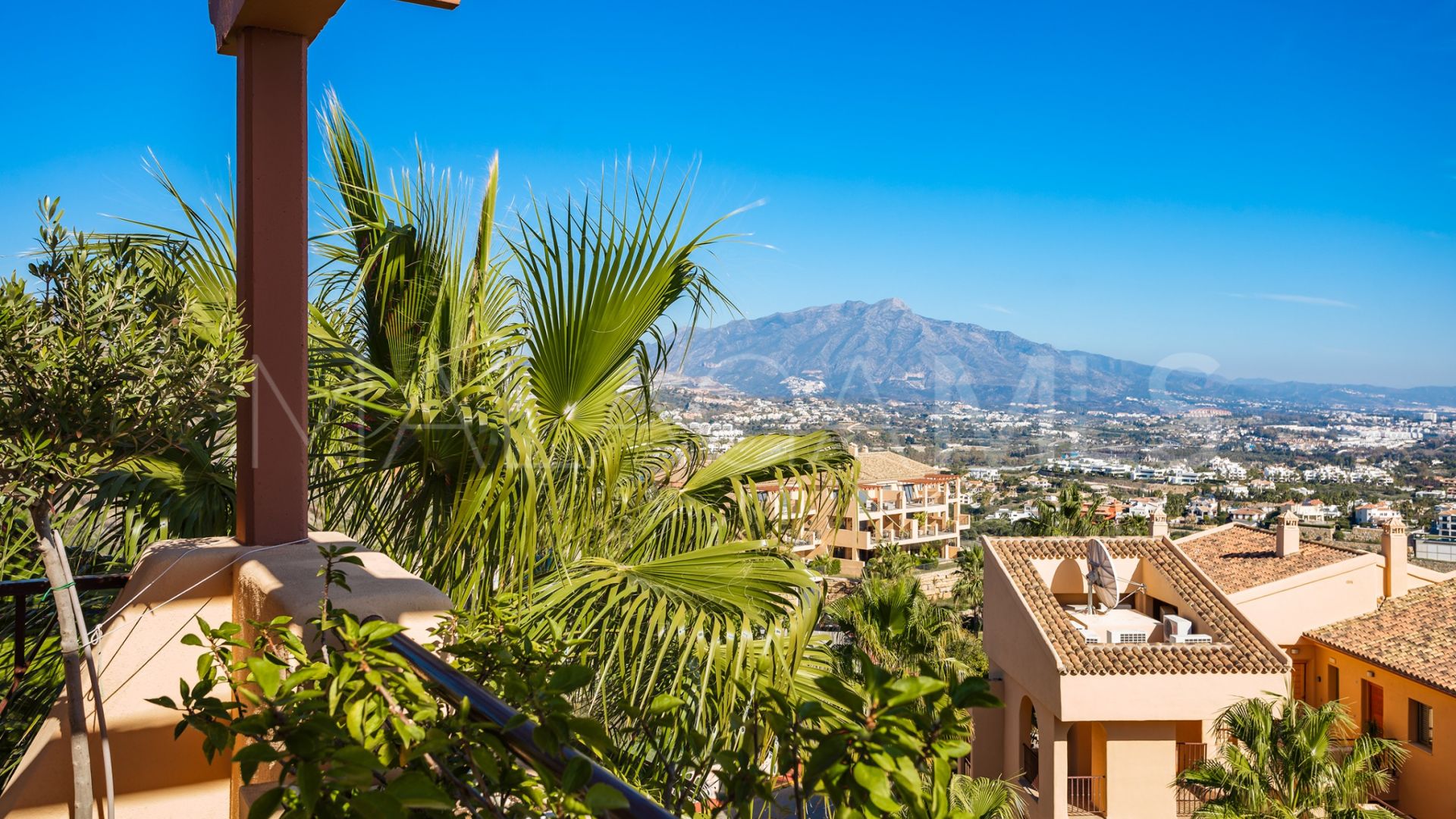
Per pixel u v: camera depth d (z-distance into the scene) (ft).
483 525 11.07
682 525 13.07
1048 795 51.52
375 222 12.78
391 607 7.79
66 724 8.00
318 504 12.79
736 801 3.85
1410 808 54.08
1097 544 58.34
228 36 10.05
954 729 3.62
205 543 9.65
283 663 5.22
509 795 4.51
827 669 11.30
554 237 11.44
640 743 9.87
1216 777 43.39
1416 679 53.06
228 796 8.54
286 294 9.77
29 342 6.16
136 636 8.39
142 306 6.97
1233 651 52.06
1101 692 49.85
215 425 11.43
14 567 10.59
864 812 3.44
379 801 3.69
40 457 6.33
